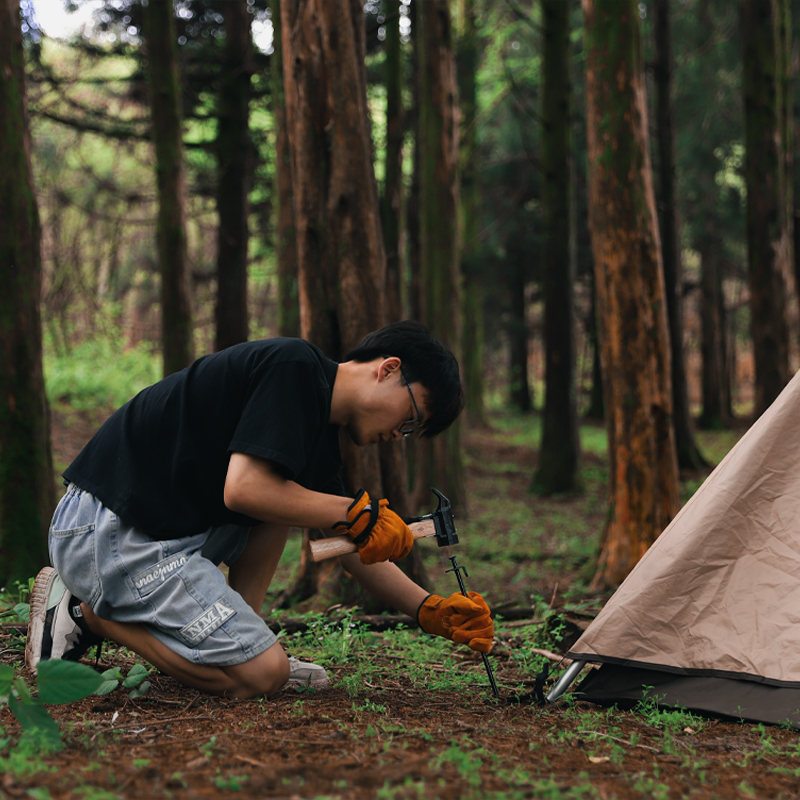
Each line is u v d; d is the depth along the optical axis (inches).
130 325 752.3
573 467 445.7
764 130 377.1
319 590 176.4
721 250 768.3
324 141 181.2
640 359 218.2
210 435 89.4
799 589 93.8
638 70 222.8
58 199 548.1
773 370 379.9
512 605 186.9
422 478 372.5
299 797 56.6
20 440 178.9
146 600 87.9
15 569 173.9
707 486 102.5
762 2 374.0
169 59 327.6
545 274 445.7
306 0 179.8
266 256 630.5
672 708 93.7
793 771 70.7
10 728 76.3
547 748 75.6
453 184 371.6
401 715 87.1
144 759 65.5
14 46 178.5
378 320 182.2
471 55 546.6
